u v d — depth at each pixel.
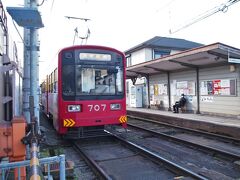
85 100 7.82
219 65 12.46
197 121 10.73
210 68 13.11
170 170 5.47
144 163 6.15
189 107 14.75
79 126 7.71
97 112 7.95
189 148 7.64
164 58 12.86
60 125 7.69
